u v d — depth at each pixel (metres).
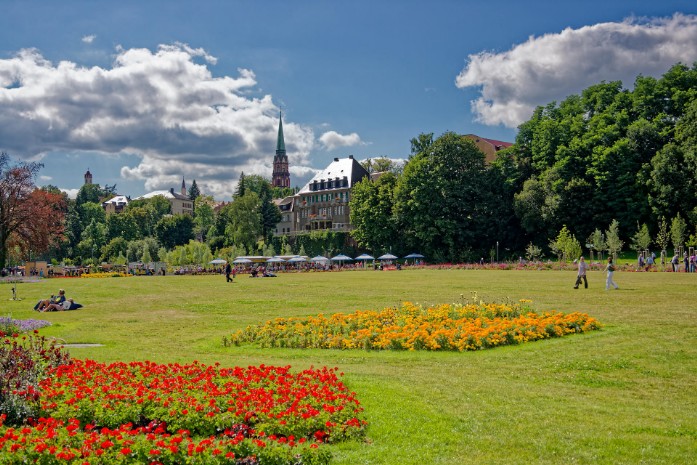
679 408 12.39
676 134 85.38
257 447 9.34
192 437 10.63
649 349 17.50
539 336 20.08
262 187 177.50
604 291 35.25
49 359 14.84
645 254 76.06
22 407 11.34
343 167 151.88
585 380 14.81
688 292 33.09
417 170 102.50
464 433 10.77
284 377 13.62
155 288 52.03
